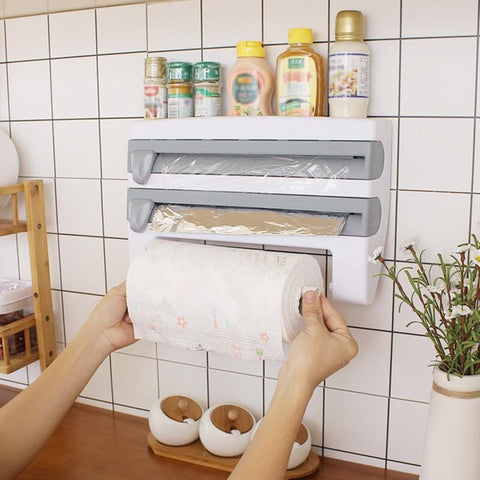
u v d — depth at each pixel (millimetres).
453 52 1022
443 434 939
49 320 1422
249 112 1108
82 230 1396
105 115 1321
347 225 1008
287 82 1056
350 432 1208
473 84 1019
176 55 1232
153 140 1121
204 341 924
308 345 682
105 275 1390
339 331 752
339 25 1025
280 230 1033
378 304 1140
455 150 1045
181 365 1338
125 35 1271
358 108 1030
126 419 1402
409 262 1071
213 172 1070
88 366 865
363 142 976
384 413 1174
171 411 1278
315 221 1017
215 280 906
